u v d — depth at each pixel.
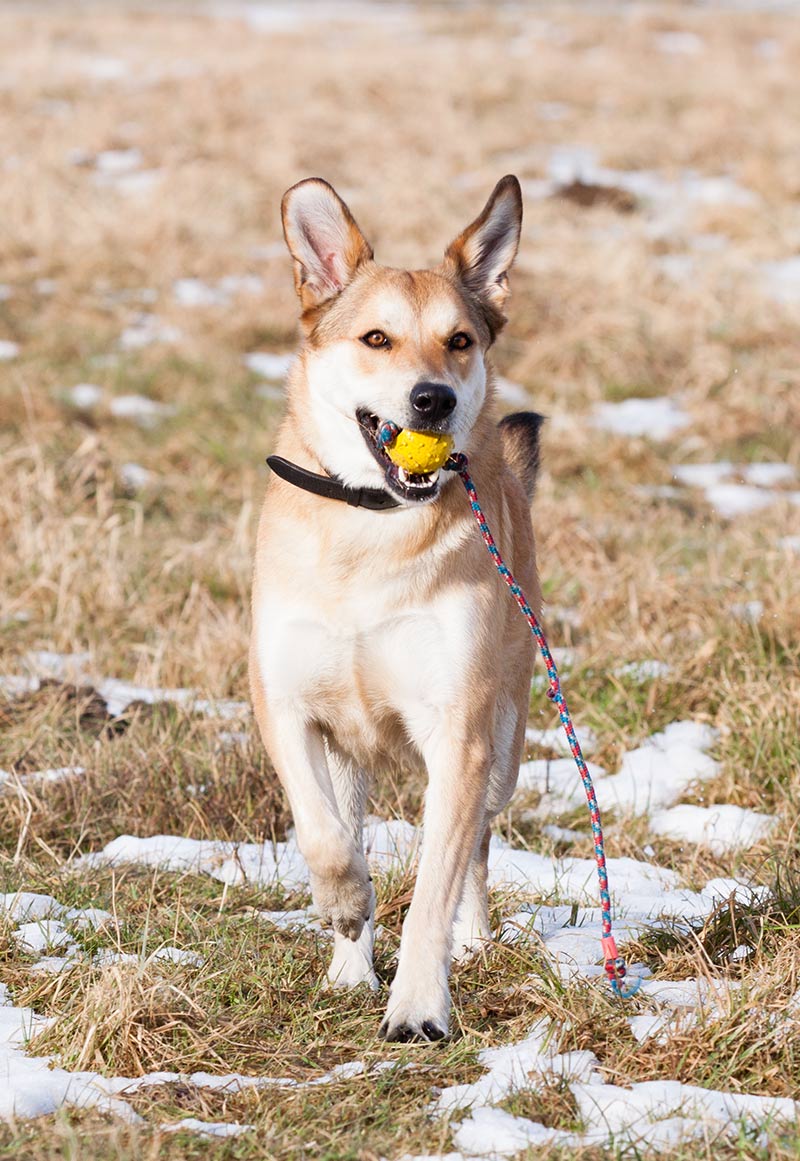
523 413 8.18
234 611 11.07
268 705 6.27
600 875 5.82
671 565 12.25
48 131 28.70
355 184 25.70
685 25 44.31
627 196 25.03
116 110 30.70
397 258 20.98
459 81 33.78
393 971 6.35
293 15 51.75
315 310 6.69
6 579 11.55
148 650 10.43
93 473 13.85
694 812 8.48
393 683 6.16
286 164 26.27
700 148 28.28
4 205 23.42
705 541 12.98
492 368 6.87
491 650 6.21
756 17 47.25
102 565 11.71
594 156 28.41
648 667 10.18
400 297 6.43
